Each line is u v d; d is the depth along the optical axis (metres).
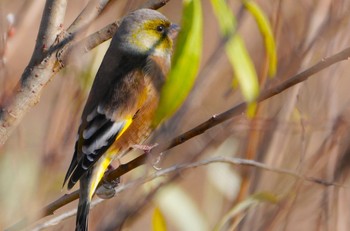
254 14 6.32
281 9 9.15
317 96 9.21
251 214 8.95
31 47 9.51
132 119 9.34
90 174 8.48
